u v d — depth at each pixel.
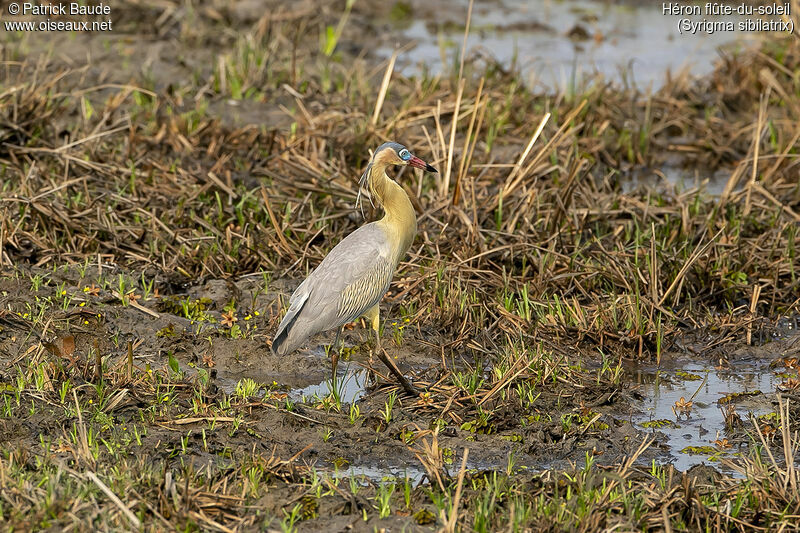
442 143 15.48
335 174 15.64
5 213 13.53
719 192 17.50
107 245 13.62
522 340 11.52
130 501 7.90
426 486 8.73
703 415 10.59
